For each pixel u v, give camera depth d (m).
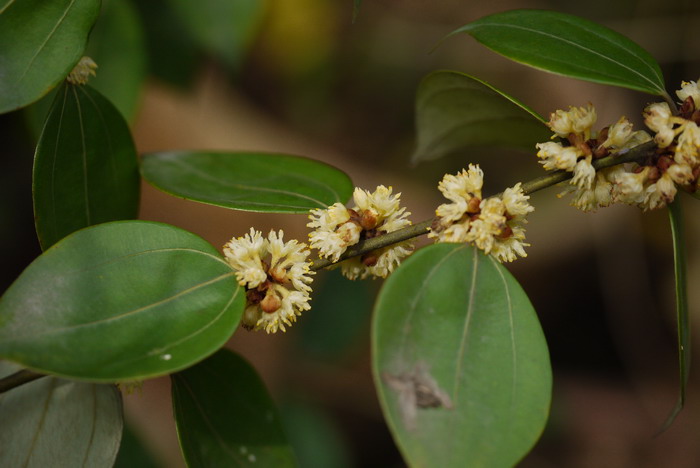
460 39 0.91
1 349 0.39
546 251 0.78
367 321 0.65
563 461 0.76
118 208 0.45
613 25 0.83
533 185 0.42
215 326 0.40
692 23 0.80
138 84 0.49
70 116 0.44
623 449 0.77
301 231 0.63
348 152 0.88
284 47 0.90
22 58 0.42
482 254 0.41
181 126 0.65
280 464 0.44
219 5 0.53
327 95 0.90
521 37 0.43
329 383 0.72
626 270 0.80
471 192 0.42
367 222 0.42
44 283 0.40
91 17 0.42
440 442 0.39
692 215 0.80
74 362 0.39
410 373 0.39
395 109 0.91
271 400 0.45
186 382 0.44
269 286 0.42
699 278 0.80
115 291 0.40
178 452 0.56
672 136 0.41
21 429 0.43
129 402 0.56
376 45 0.92
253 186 0.46
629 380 0.82
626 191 0.42
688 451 0.77
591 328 0.83
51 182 0.43
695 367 0.82
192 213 0.60
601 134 0.42
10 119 0.58
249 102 0.84
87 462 0.43
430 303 0.40
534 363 0.40
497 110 0.45
